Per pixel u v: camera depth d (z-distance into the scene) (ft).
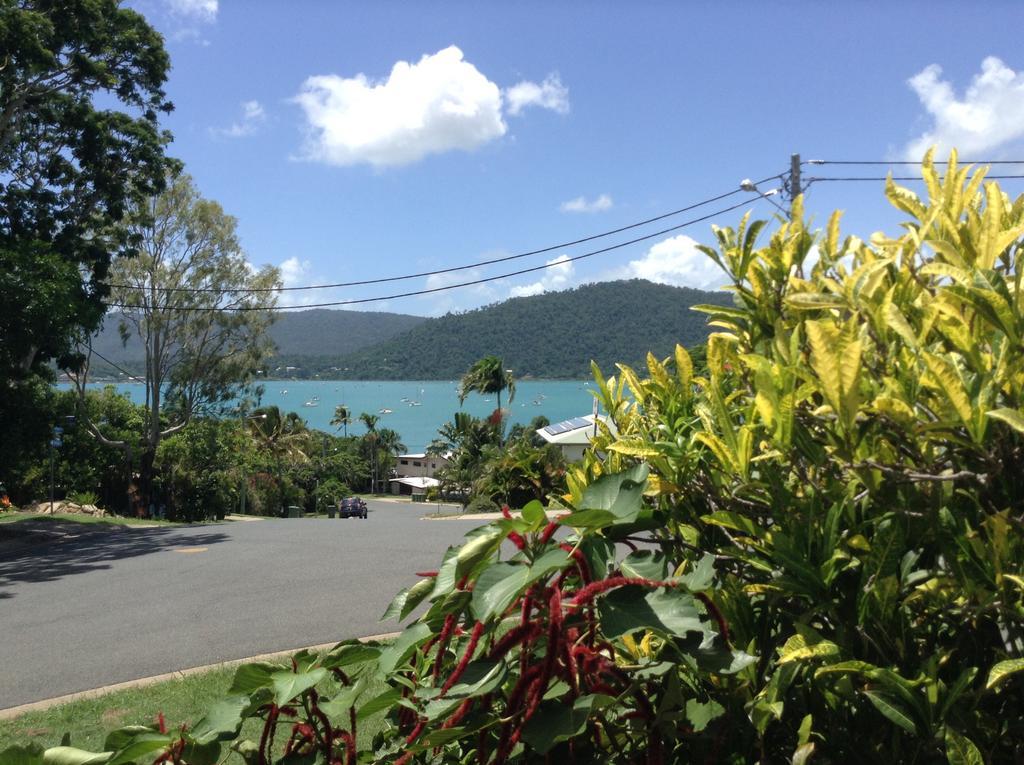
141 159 69.67
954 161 5.57
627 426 6.78
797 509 5.07
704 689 5.01
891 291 5.22
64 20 61.11
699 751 4.74
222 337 117.50
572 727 3.93
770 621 5.02
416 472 314.76
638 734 4.80
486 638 4.56
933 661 4.19
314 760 5.12
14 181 65.67
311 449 225.97
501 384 180.45
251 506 176.35
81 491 112.88
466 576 4.12
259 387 125.90
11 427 57.67
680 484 5.56
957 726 4.09
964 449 4.75
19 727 17.31
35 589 37.14
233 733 4.78
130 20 66.54
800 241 6.17
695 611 3.89
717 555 5.25
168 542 54.08
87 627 28.09
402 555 42.45
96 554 49.03
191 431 125.39
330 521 74.28
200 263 110.93
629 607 4.03
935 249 5.15
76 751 4.52
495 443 156.04
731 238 6.35
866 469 4.65
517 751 4.72
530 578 3.73
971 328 5.05
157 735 4.67
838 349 4.49
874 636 4.61
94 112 66.08
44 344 57.47
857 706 4.58
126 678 21.47
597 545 4.44
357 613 27.86
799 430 4.96
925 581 4.63
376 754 5.75
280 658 22.40
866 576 4.56
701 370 7.26
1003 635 4.35
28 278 54.65
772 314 6.05
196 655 23.31
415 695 4.57
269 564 40.75
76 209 67.97
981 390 4.43
